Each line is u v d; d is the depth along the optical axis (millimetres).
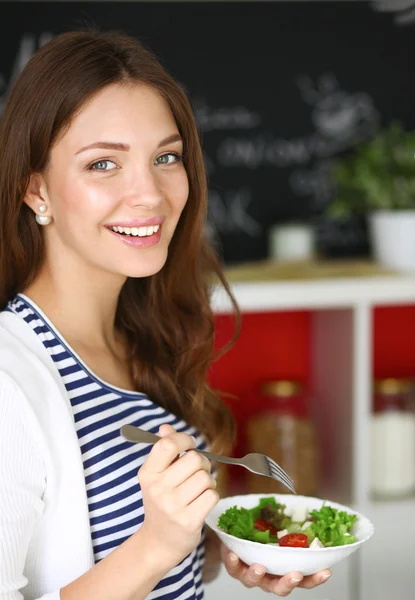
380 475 2531
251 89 2635
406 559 2480
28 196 1285
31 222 1312
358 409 2434
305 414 2488
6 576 1067
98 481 1239
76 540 1170
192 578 1367
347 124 2719
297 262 2578
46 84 1220
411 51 2756
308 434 2453
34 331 1257
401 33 2738
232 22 2598
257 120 2646
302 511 1393
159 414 1397
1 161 1277
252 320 2699
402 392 2555
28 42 2434
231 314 2357
